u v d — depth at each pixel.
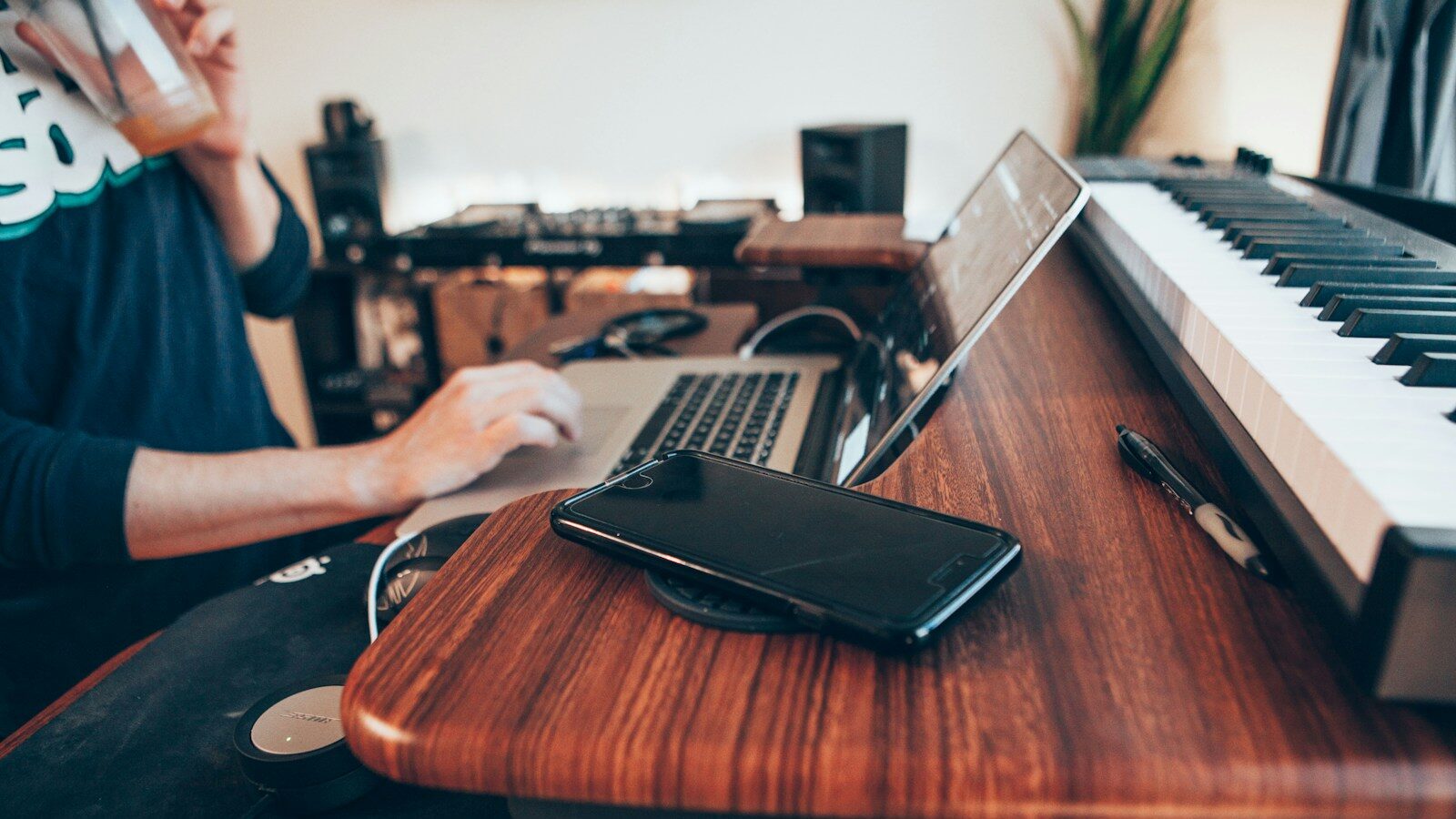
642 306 2.21
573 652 0.31
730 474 0.43
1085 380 0.57
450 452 0.68
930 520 0.37
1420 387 0.37
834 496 0.40
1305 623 0.31
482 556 0.38
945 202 2.37
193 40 0.89
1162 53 2.00
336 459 0.72
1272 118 2.06
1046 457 0.46
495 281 2.38
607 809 0.30
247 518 0.70
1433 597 0.25
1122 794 0.24
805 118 2.38
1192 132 2.13
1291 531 0.33
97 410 0.88
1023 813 0.25
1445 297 0.47
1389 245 0.58
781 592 0.31
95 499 0.69
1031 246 0.50
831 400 0.80
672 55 2.39
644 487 0.42
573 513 0.39
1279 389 0.37
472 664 0.31
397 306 2.43
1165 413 0.51
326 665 0.49
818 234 1.19
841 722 0.27
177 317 0.96
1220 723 0.26
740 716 0.27
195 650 0.51
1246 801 0.24
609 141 2.50
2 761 0.43
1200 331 0.48
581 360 0.98
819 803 0.25
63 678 0.85
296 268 1.16
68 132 0.85
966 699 0.28
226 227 1.05
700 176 2.49
